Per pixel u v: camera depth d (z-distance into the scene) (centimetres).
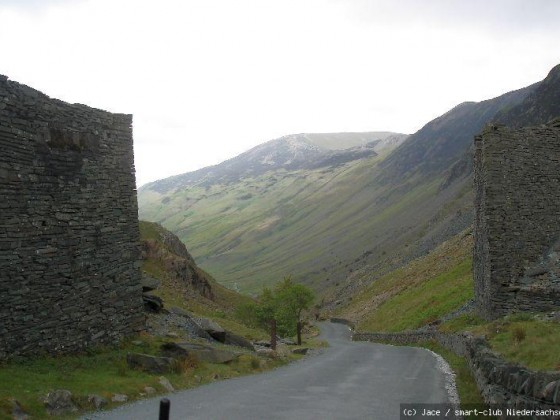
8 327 1723
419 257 10919
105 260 2236
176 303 4884
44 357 1845
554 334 1784
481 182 3288
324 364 2778
